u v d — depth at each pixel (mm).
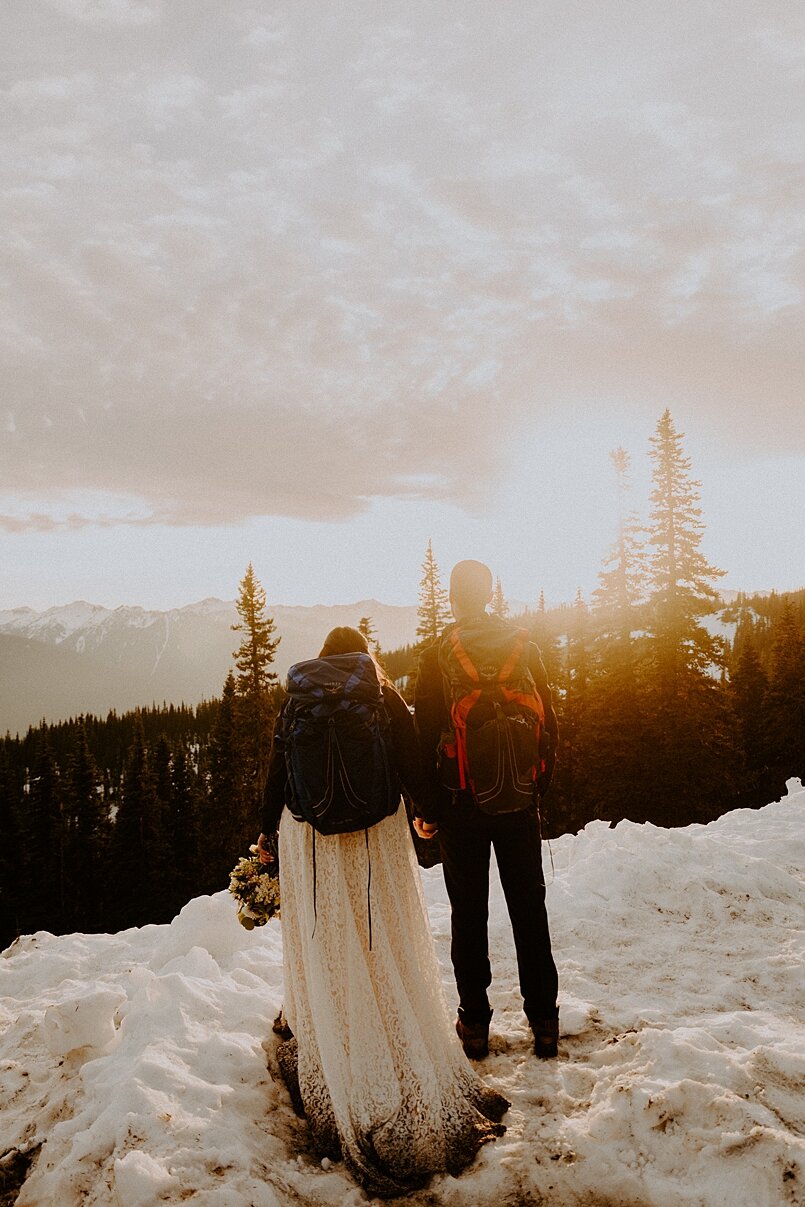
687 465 25734
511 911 3289
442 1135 2654
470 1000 3295
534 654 3266
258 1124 2773
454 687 3105
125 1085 2756
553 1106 2926
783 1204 2281
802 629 37719
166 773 47219
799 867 5926
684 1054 2969
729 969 4121
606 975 4133
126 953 5230
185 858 42969
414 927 2986
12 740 100375
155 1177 2326
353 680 2934
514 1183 2520
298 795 2834
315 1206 2455
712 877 5332
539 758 3227
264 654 36031
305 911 2902
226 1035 3230
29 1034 3795
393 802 2906
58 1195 2387
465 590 3363
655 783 24156
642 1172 2480
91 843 46312
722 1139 2500
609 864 5508
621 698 25625
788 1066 2883
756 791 33094
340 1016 2781
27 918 44156
